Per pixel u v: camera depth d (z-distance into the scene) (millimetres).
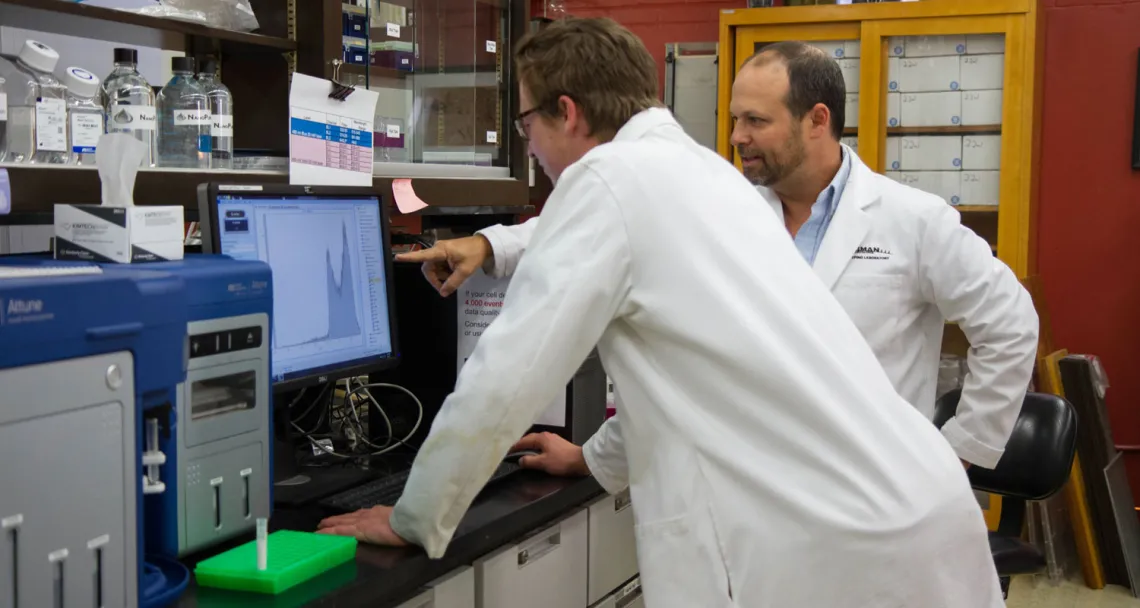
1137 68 4250
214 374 1471
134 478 1244
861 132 4227
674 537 1469
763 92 2111
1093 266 4402
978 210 4172
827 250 2143
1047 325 4270
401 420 2201
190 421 1438
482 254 2018
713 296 1458
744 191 1594
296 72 2211
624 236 1458
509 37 2842
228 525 1514
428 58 2695
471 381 1436
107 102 1991
